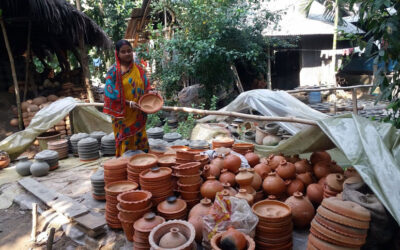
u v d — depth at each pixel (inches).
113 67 140.9
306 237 109.3
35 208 148.9
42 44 419.5
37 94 354.0
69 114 280.5
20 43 389.1
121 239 118.6
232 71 410.0
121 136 150.1
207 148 180.5
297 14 519.2
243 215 92.3
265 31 435.2
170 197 112.4
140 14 473.1
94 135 247.0
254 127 271.1
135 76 144.8
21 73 366.0
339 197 97.8
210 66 373.7
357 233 76.6
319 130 130.3
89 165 216.5
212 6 365.4
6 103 336.2
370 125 105.8
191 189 119.1
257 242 98.0
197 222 102.0
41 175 197.2
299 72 561.3
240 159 130.8
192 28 373.4
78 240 125.3
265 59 480.7
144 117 152.0
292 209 109.5
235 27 381.7
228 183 119.0
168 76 383.9
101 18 568.7
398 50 124.5
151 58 398.9
